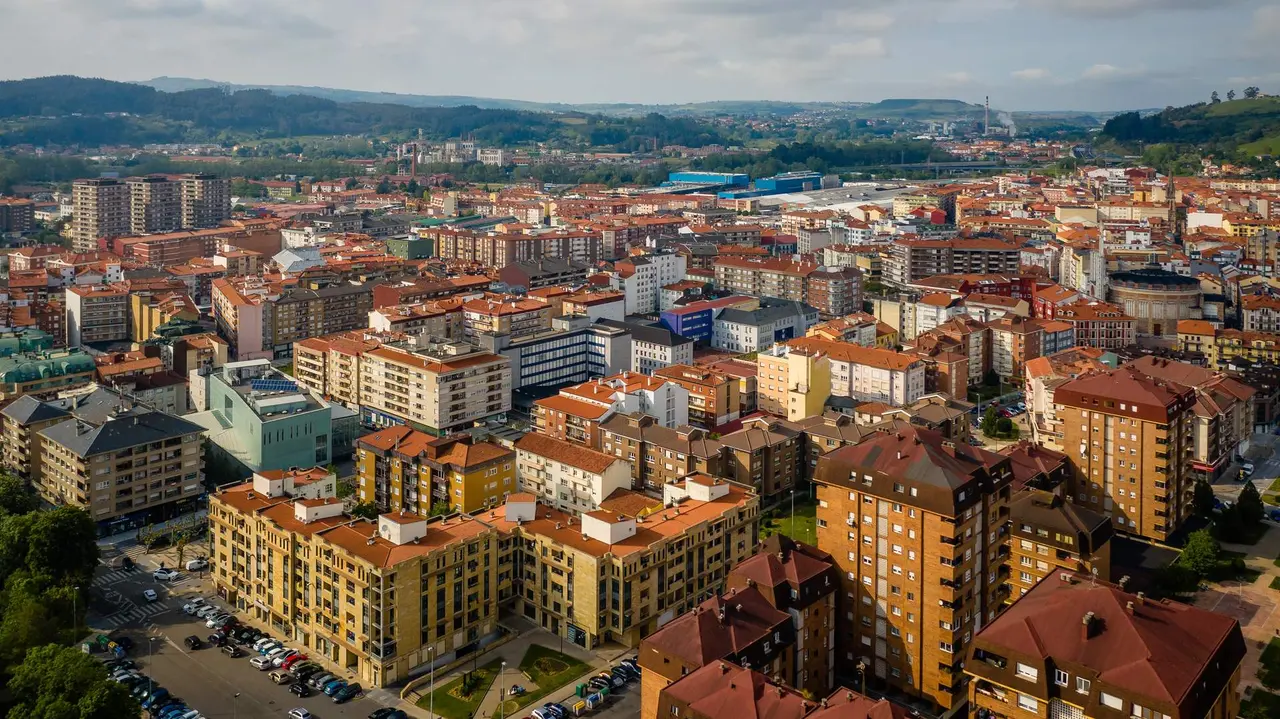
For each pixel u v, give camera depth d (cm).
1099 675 18500
